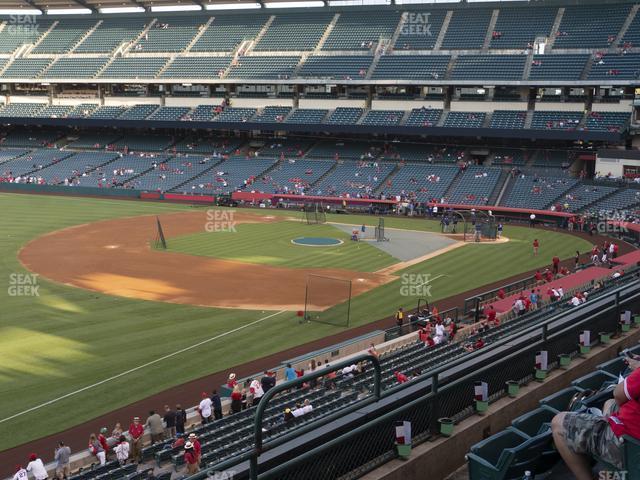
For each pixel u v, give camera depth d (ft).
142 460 62.54
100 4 346.74
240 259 164.14
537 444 22.58
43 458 64.28
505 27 284.82
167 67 318.24
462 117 269.03
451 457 26.78
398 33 301.84
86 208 251.19
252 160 302.66
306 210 242.58
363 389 73.15
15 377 84.28
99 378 84.94
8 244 176.96
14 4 346.74
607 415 20.57
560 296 109.91
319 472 22.27
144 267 153.07
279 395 76.13
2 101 351.05
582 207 225.35
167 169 302.66
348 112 289.12
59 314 113.60
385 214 253.65
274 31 324.19
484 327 96.12
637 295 44.83
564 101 259.19
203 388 82.99
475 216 216.95
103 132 349.00
